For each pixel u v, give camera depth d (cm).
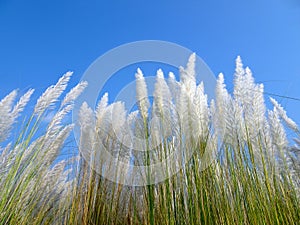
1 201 141
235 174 150
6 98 154
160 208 147
